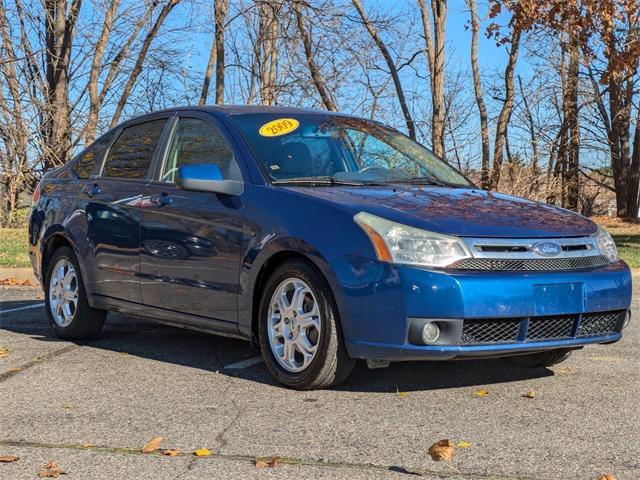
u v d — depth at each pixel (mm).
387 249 4680
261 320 5281
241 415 4578
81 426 4391
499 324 4727
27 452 3969
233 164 5641
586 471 3682
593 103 27703
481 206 5215
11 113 20750
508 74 25922
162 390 5164
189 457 3885
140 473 3674
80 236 6684
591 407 4785
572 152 28297
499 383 5375
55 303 7020
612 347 6691
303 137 5910
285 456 3881
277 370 5199
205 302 5625
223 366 5879
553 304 4797
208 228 5570
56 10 22328
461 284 4570
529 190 23484
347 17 21000
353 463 3779
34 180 21969
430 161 6406
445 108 25250
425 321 4574
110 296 6449
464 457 3863
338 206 4957
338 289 4801
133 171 6473
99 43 22344
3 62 19703
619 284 5129
